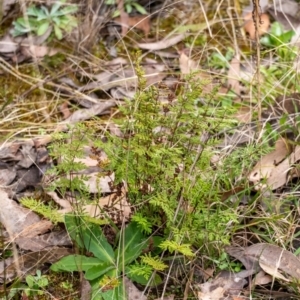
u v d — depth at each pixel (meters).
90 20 3.28
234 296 2.14
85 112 2.93
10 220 2.35
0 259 2.25
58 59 3.27
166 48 3.36
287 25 3.44
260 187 2.38
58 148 2.09
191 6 3.59
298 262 2.18
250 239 2.34
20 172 2.61
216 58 3.23
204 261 2.21
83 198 2.19
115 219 2.30
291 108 2.81
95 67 3.22
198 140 2.11
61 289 2.18
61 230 2.35
